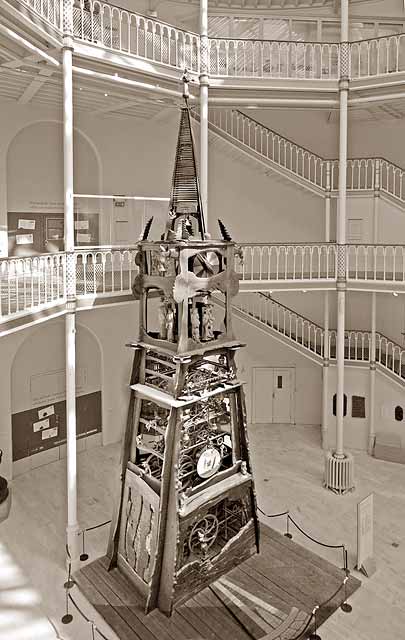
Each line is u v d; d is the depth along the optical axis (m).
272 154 17.08
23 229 14.24
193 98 12.74
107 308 15.79
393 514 12.23
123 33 14.91
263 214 17.58
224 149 16.31
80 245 15.27
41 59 10.16
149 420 7.71
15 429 14.27
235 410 7.78
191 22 16.64
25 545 11.10
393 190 15.82
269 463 14.88
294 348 15.95
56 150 14.73
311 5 16.70
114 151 15.62
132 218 16.20
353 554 10.68
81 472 14.31
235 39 12.75
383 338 15.75
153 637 6.26
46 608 9.26
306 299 17.70
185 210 7.54
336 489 13.24
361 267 16.09
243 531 7.48
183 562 6.85
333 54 16.84
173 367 7.30
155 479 7.24
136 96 12.88
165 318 7.46
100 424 16.17
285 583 6.98
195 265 7.50
